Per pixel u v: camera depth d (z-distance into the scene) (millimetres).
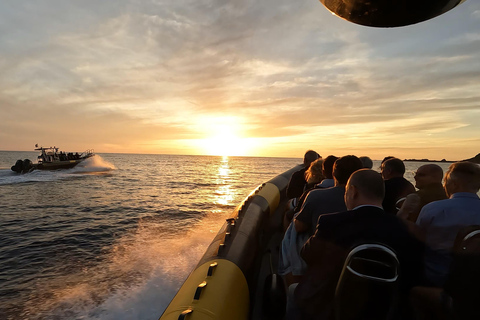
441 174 2602
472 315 1296
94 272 6020
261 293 2838
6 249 8148
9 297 5121
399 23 719
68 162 45281
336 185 2252
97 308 4383
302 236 2293
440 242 1801
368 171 1586
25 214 13477
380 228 1414
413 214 2529
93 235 9430
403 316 1438
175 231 9266
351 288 1353
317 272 1586
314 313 1567
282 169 80750
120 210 14227
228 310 1875
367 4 672
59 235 9562
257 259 3160
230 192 23859
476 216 1746
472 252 1313
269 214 4492
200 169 70375
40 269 6562
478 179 1826
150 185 28906
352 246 1396
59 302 4762
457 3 612
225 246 2676
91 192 22438
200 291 1883
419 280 1415
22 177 35375
